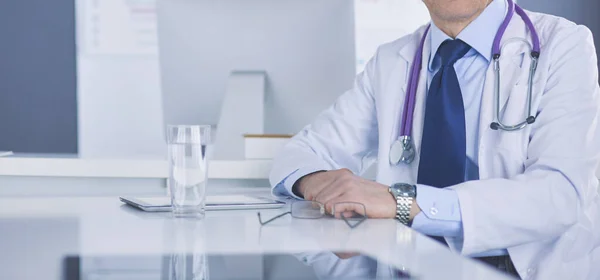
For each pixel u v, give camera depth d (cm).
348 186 124
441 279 68
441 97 151
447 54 156
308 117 214
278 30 208
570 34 148
